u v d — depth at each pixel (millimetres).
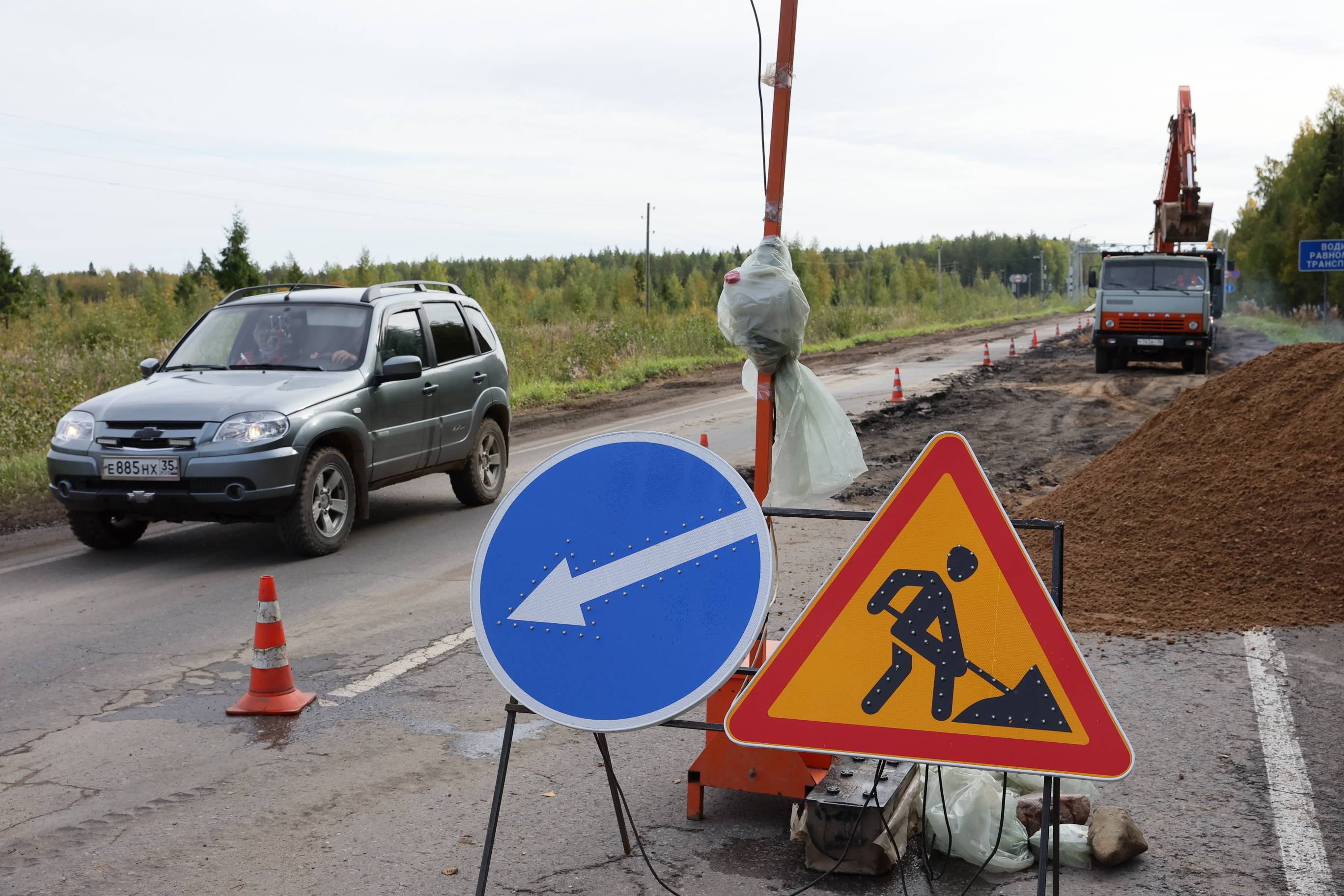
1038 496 10758
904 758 2811
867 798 3373
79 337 26578
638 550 3039
